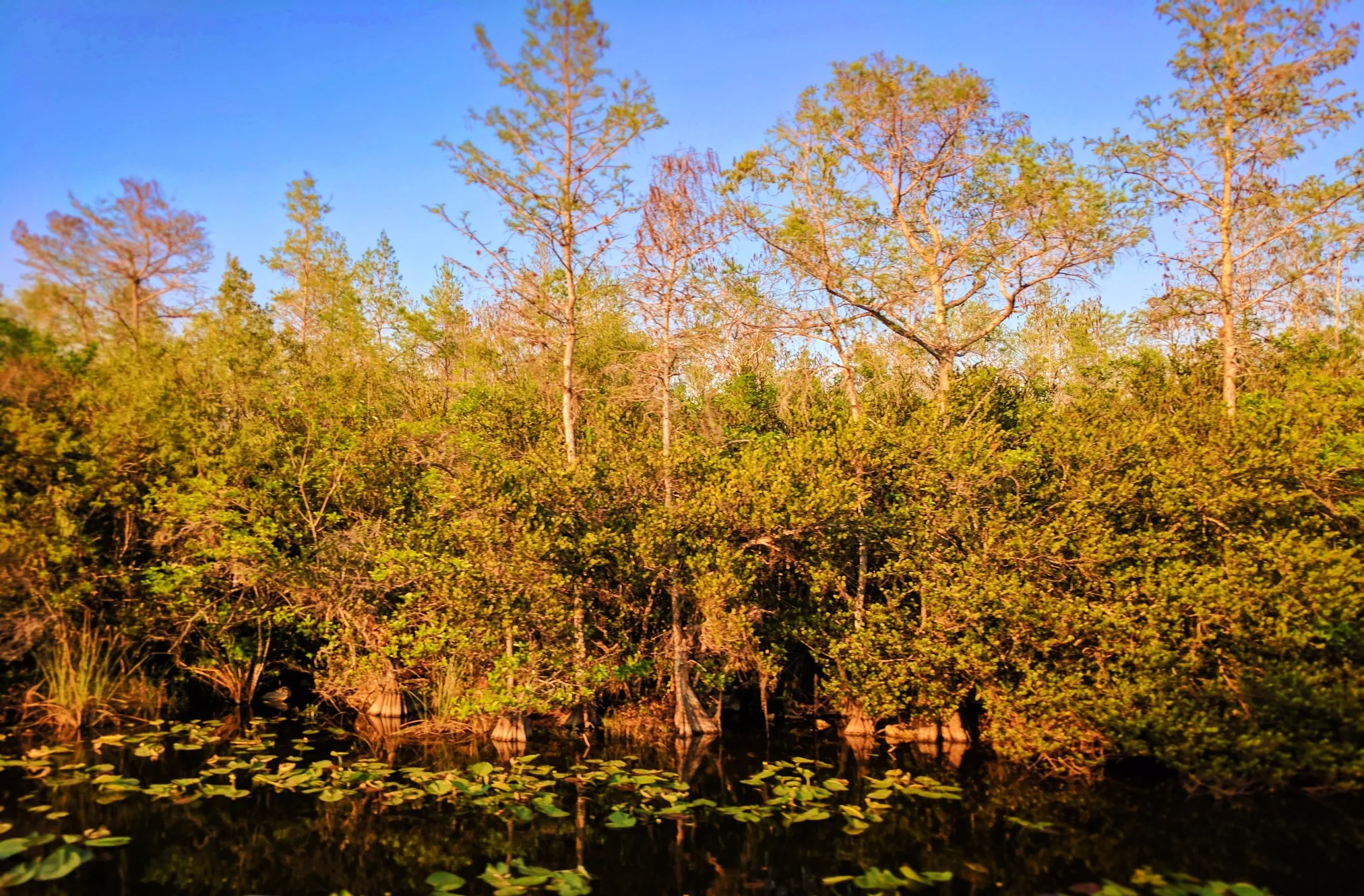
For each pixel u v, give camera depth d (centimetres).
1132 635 1010
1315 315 1734
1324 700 876
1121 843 780
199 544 1241
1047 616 1038
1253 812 860
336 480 1352
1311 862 727
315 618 1288
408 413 1967
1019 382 1788
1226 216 1591
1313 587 941
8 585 1156
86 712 1181
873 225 1593
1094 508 1095
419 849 778
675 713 1261
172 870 719
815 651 1237
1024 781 997
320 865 736
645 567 1184
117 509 1267
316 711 1359
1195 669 975
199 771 990
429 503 1364
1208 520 1072
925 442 1221
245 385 1472
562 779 1002
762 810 873
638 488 1240
